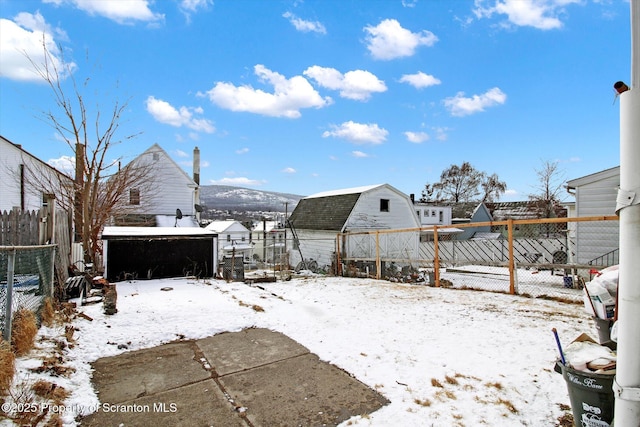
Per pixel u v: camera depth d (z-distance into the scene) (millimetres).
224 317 5484
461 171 49188
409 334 4672
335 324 5227
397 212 19484
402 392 3098
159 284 8688
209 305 6238
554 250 13055
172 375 3529
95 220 10656
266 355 4055
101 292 7023
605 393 2057
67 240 7223
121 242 9375
